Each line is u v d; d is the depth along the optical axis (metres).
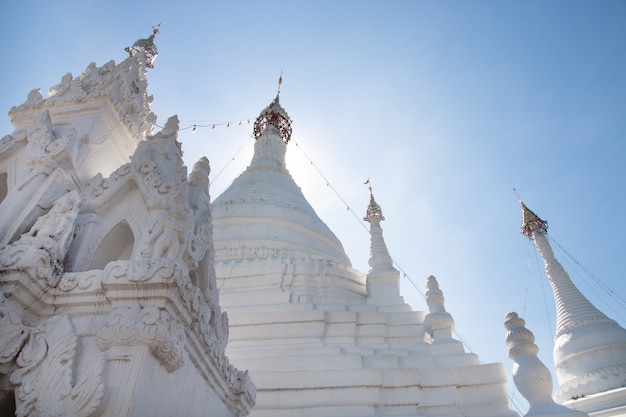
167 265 6.66
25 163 9.95
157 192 8.30
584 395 20.88
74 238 8.59
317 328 19.50
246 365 17.33
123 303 6.64
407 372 16.19
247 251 25.31
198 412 8.20
